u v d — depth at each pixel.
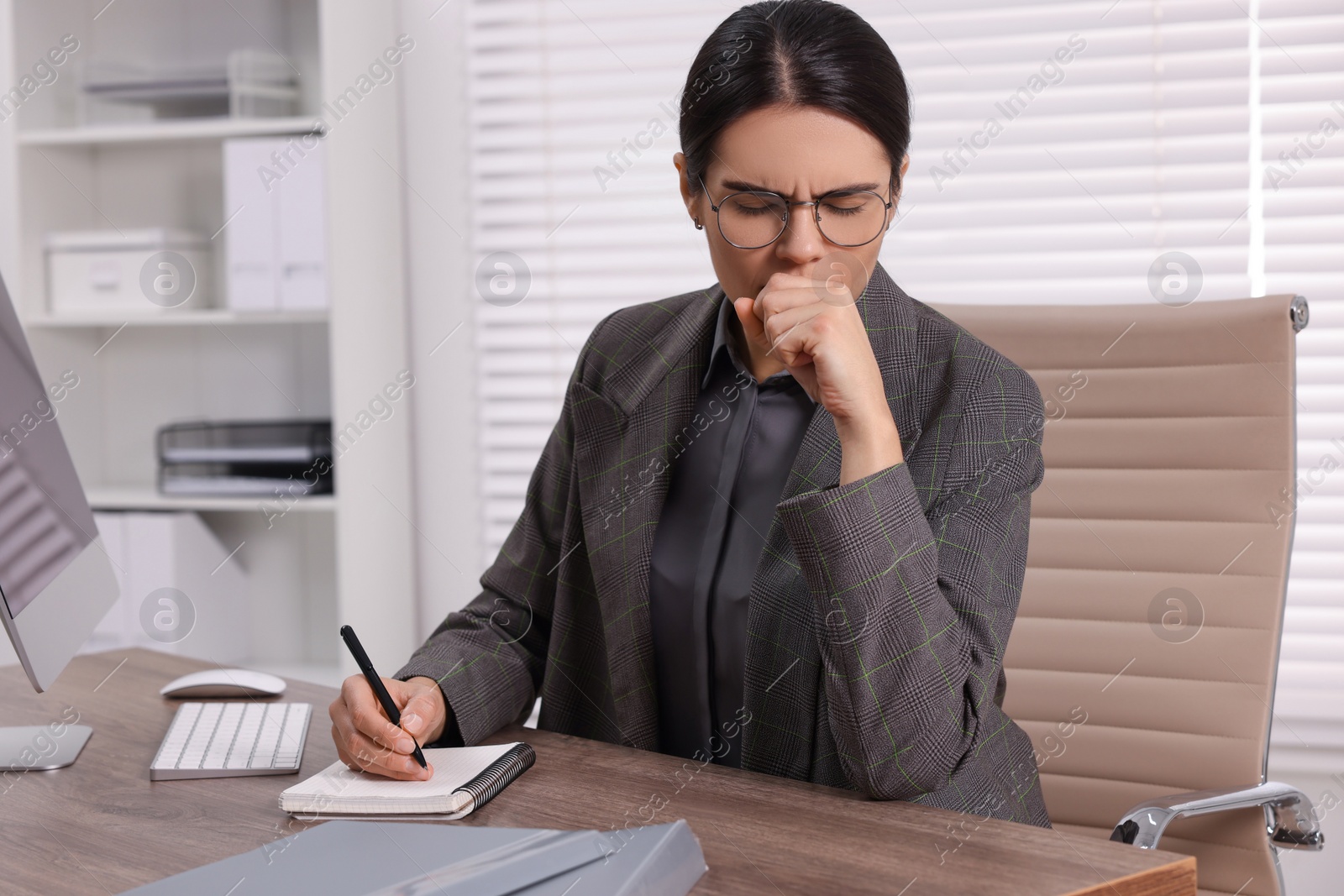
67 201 2.44
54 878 0.70
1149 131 1.92
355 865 0.68
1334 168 1.84
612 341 1.19
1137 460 1.26
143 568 2.29
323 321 2.33
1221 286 1.89
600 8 2.21
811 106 0.85
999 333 1.32
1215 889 1.08
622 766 0.90
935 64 2.01
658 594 1.06
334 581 2.52
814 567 0.83
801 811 0.79
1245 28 1.88
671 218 2.20
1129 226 1.93
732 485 1.07
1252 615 1.19
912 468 0.97
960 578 0.89
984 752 0.94
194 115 2.47
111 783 0.90
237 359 2.53
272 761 0.93
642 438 1.10
